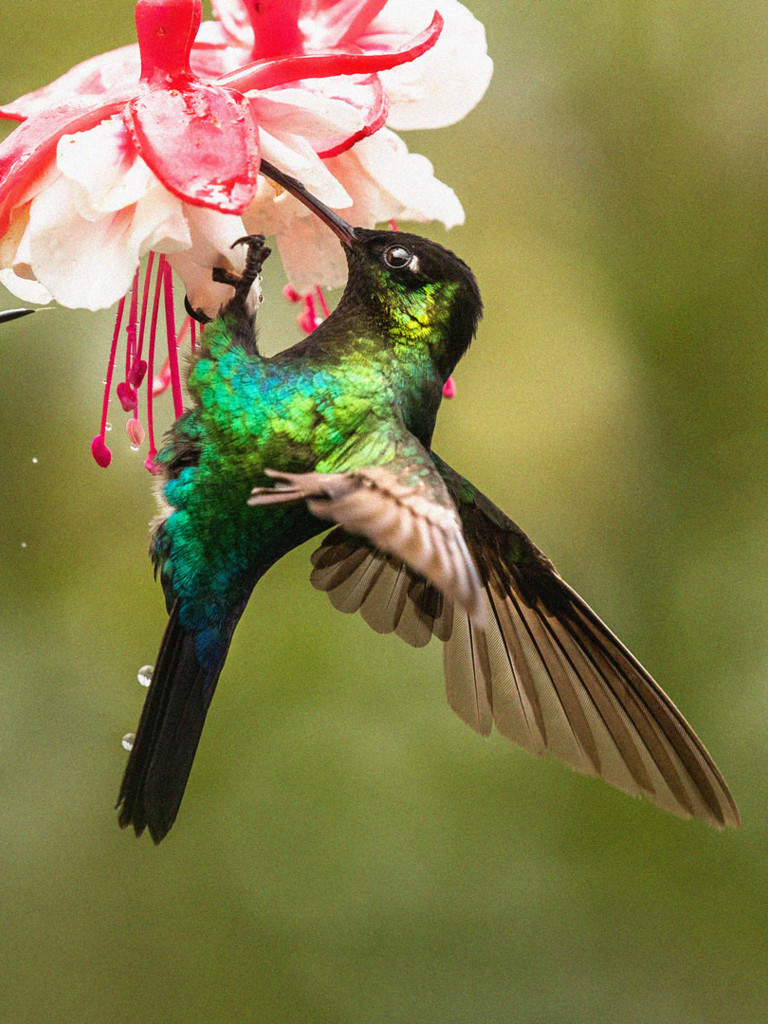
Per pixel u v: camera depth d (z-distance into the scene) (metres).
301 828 9.09
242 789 9.07
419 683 9.20
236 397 5.22
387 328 5.52
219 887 9.21
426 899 9.15
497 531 5.91
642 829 9.15
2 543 8.88
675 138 9.42
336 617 9.16
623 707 5.66
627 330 9.35
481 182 9.59
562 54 9.52
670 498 9.26
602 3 9.47
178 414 5.62
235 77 5.04
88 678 8.99
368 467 5.03
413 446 5.16
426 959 9.13
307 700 9.07
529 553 5.88
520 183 9.56
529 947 9.12
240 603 5.33
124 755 9.04
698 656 9.07
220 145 4.79
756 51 9.38
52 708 9.00
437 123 5.86
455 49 5.70
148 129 4.80
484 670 5.91
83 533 8.95
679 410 9.33
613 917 9.12
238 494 5.22
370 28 5.62
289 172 4.94
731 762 9.01
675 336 9.31
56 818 9.10
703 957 9.04
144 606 8.95
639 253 9.40
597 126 9.52
